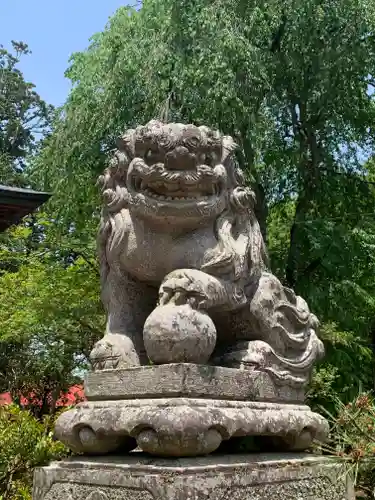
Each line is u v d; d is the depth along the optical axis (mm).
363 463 2615
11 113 20625
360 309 8359
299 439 2268
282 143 8297
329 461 2346
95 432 2006
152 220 2223
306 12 7395
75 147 7480
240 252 2270
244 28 7117
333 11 7461
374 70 7996
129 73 7191
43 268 8961
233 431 1927
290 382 2330
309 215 8734
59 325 9242
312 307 7676
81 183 7762
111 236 2318
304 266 8375
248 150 7312
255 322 2316
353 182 8672
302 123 8477
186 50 6941
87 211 8102
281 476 2041
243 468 1917
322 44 7691
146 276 2289
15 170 19953
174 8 7074
